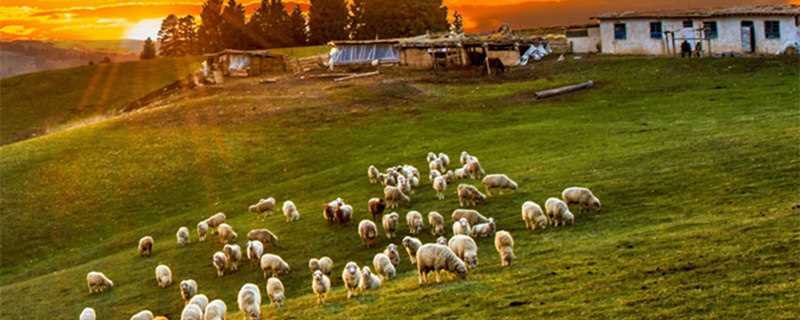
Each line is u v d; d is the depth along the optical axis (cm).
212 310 3088
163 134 8588
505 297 2806
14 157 8225
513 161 5912
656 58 10069
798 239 2922
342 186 6116
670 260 2938
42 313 4150
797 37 9450
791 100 6694
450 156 6594
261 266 4056
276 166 7281
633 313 2480
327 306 3139
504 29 14762
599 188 4519
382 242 4297
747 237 3062
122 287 4378
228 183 7006
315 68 13512
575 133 6631
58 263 5562
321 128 8338
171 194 6900
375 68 12812
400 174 5616
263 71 13900
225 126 8731
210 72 14075
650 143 5638
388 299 3027
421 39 13488
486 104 8731
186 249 4994
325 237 4628
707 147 5038
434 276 3272
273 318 3116
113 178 7375
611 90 8619
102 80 16000
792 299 2388
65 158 8038
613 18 10950
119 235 6031
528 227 3984
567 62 10769
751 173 4212
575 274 2964
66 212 6688
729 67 8875
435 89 9981
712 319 2342
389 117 8550
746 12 9725
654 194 4206
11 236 6284
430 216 4238
